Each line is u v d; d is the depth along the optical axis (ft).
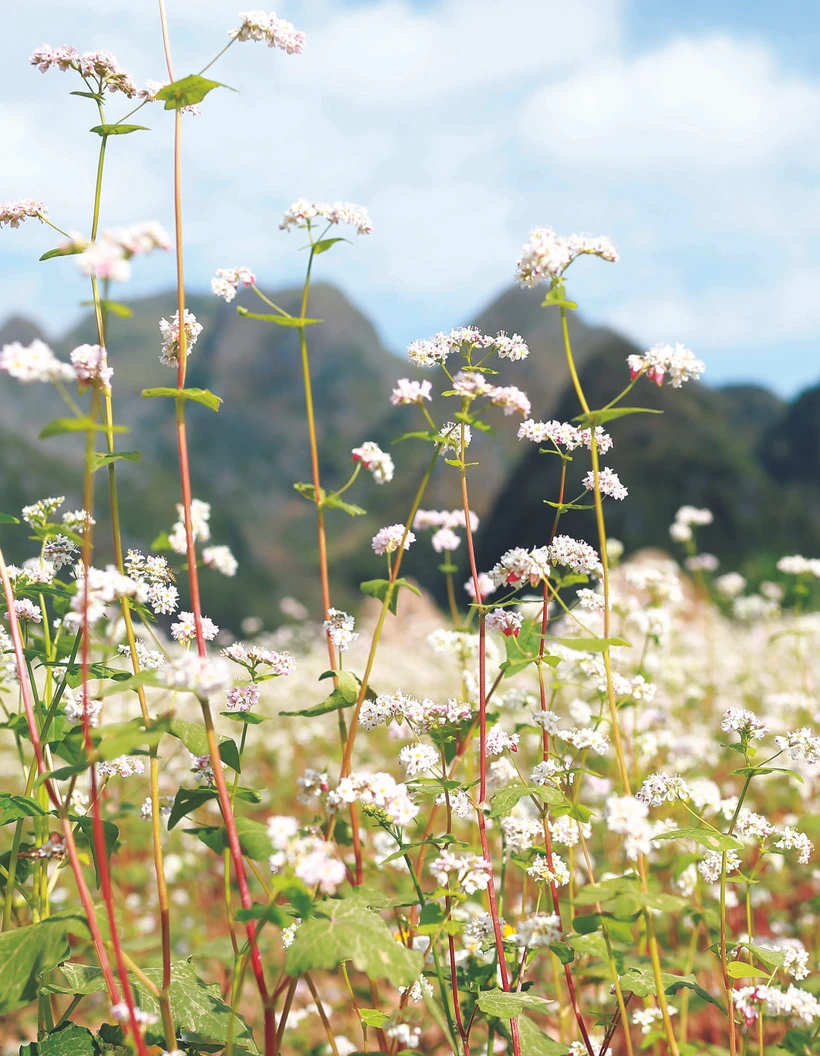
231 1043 6.79
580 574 8.91
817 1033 9.26
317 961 6.13
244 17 7.87
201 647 7.42
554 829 9.46
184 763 16.34
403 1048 8.60
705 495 90.17
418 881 7.97
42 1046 7.57
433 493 127.75
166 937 7.43
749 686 27.73
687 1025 13.21
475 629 12.19
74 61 8.43
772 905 16.24
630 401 100.78
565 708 20.22
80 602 7.16
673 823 11.03
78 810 9.04
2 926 8.16
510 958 9.29
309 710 8.14
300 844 6.44
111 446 7.86
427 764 8.40
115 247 6.20
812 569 19.72
